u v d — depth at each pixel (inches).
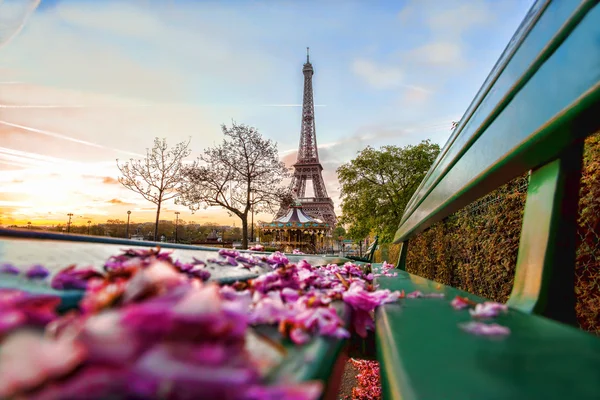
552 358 16.8
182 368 10.5
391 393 18.4
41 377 9.8
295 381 14.0
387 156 668.7
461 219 117.3
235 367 12.0
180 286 14.5
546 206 30.0
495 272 89.7
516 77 32.9
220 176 915.4
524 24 35.6
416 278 60.1
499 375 15.1
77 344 10.8
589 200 70.0
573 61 24.3
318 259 87.0
